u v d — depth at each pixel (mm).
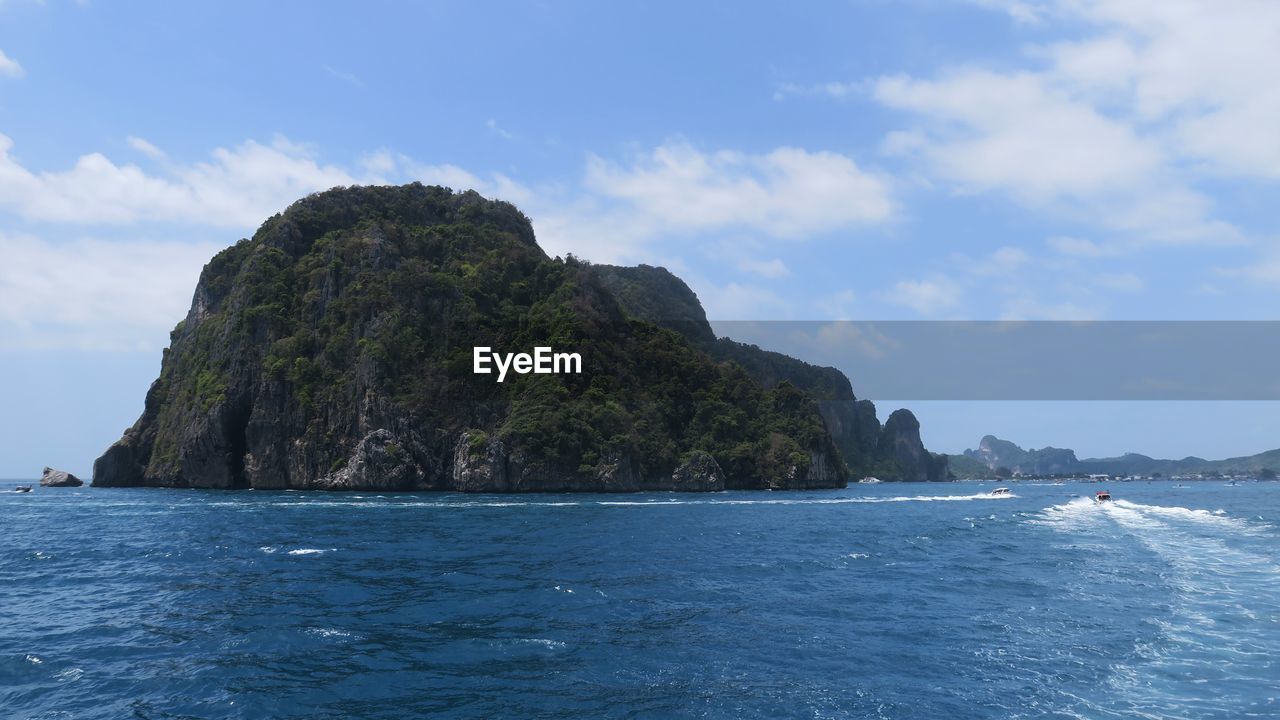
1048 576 31750
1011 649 20547
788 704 16547
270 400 135375
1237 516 62406
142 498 104625
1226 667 18688
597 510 78375
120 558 40312
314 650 21266
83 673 19406
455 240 169875
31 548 45188
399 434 128875
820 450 165500
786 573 33594
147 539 49594
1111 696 16734
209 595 29406
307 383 136000
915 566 35281
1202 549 39406
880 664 19359
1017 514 66938
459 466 123875
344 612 26078
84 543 47500
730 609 26016
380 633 23078
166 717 16375
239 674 19203
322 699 17375
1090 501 96062
